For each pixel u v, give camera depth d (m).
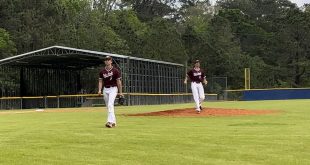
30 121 17.47
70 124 15.28
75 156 8.26
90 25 63.78
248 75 69.69
